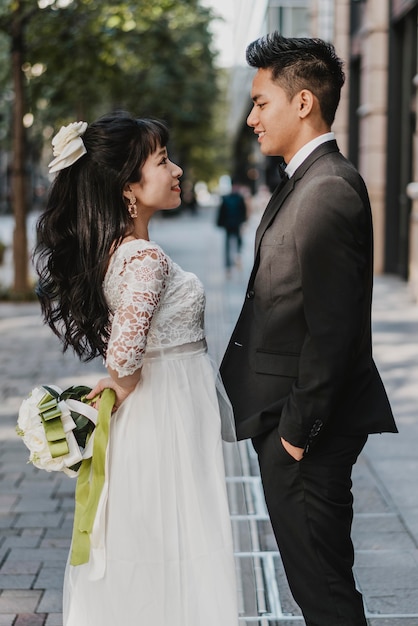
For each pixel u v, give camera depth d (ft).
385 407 8.59
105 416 8.52
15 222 41.73
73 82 49.34
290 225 8.14
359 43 51.24
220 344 28.89
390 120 45.78
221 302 40.52
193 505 8.55
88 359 9.11
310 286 7.80
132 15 41.57
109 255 8.45
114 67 46.57
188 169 167.22
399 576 12.30
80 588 8.68
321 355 7.72
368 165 47.39
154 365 8.65
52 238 8.63
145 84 72.43
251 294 8.66
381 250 47.16
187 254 69.21
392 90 45.42
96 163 8.39
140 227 8.68
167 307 8.61
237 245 53.21
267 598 11.47
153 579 8.48
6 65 54.70
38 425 8.55
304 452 8.08
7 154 150.61
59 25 41.98
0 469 17.24
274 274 8.25
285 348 8.30
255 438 8.58
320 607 8.40
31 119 60.70
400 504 14.99
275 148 8.44
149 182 8.49
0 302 41.55
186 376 8.70
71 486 16.34
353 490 15.72
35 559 13.02
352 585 8.50
